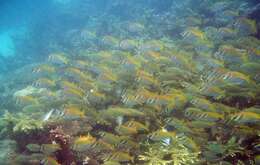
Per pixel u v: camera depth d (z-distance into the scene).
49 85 2.83
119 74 2.94
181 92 2.46
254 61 2.80
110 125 2.49
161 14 6.57
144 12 6.71
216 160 2.02
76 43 6.18
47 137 2.39
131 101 2.30
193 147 2.04
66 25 8.38
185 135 2.15
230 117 2.12
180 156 2.07
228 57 2.74
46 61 5.79
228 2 5.50
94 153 2.27
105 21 6.81
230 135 2.20
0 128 2.73
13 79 5.76
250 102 2.48
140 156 2.11
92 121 2.45
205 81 2.63
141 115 2.37
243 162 2.03
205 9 5.71
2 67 7.32
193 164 2.03
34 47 7.58
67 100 2.80
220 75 2.32
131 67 2.88
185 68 2.84
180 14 5.94
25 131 2.38
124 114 2.22
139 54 3.31
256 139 2.08
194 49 3.71
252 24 3.20
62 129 2.38
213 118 2.04
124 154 1.92
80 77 2.82
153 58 3.03
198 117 2.11
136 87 2.78
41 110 2.68
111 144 2.06
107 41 3.69
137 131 2.30
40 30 8.33
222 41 3.82
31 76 5.21
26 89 3.93
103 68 2.93
